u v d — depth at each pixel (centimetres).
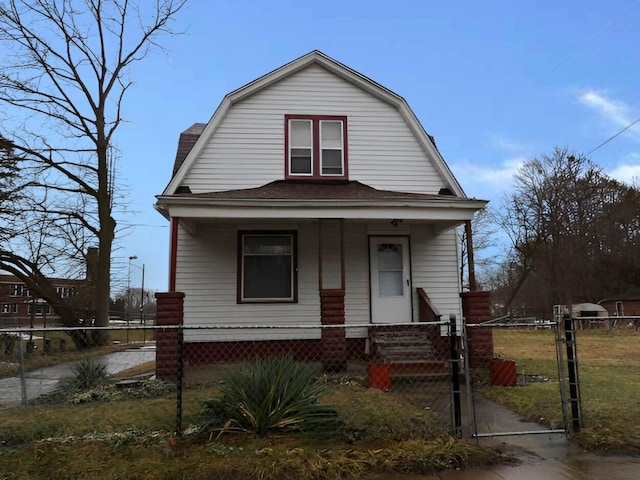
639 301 4072
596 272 4291
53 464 439
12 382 941
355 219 1044
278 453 455
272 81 1236
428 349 993
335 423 530
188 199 979
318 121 1244
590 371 1010
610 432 535
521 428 580
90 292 2167
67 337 1750
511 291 4650
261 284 1162
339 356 960
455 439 512
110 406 668
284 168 1213
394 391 789
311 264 1177
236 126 1218
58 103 1858
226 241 1167
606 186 4134
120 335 2800
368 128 1255
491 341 960
